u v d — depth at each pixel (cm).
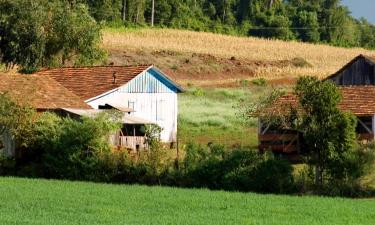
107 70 13525
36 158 10338
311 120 9100
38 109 11406
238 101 17988
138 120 11631
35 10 16262
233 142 13212
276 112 9694
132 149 10394
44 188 8275
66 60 16888
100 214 6462
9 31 16150
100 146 9750
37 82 12306
